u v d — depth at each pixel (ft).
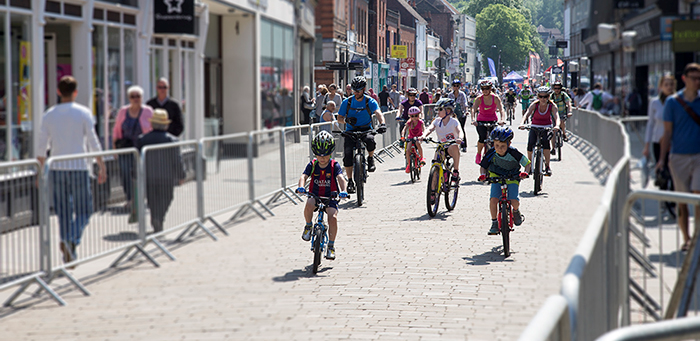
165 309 53.01
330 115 154.10
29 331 48.55
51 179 60.39
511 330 47.32
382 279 63.16
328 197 71.77
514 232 80.69
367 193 121.60
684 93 32.14
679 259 33.04
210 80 125.29
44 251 59.21
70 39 98.43
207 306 53.31
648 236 32.78
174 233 75.66
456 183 102.12
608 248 28.55
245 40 127.24
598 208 27.71
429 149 205.05
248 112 124.57
